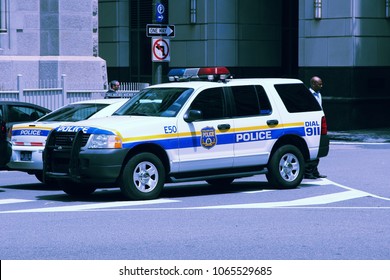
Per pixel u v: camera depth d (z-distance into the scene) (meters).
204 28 37.25
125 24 41.69
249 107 15.77
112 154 14.06
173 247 10.17
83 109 17.20
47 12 30.34
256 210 13.35
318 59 33.75
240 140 15.52
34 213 13.02
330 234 11.12
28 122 18.30
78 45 30.92
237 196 15.25
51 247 10.16
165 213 12.98
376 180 18.03
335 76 33.25
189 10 37.59
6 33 29.42
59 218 12.48
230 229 11.47
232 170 15.62
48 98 27.08
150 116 15.02
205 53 37.25
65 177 14.48
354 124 33.06
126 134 14.22
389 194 15.64
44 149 14.96
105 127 14.27
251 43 38.28
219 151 15.25
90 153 14.09
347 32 32.81
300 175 16.50
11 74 29.30
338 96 33.22
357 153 24.88
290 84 16.58
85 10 31.03
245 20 37.97
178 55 38.25
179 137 14.80
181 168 14.85
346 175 19.03
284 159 16.25
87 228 11.54
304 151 16.69
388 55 33.91
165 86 15.71
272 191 16.00
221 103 15.42
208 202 14.34
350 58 32.78
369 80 33.41
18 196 15.55
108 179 14.12
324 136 16.92
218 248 10.12
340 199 14.84
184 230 11.38
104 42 42.16
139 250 9.98
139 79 41.44
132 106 15.66
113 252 9.86
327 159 23.00
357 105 33.06
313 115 16.73
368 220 12.35
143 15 41.09
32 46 30.16
